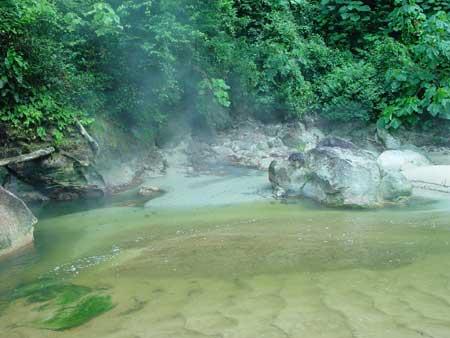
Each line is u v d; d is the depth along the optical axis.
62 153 7.93
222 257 5.09
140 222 6.68
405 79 10.97
